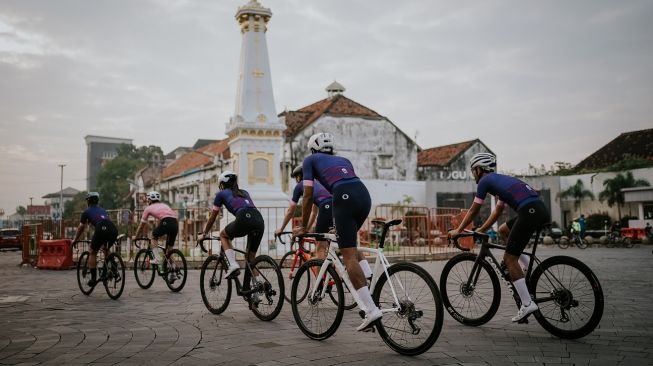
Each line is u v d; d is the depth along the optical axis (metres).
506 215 33.91
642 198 32.53
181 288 8.55
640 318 5.77
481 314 5.47
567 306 4.82
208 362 4.16
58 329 5.52
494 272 5.37
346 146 35.88
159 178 53.91
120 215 14.31
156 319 6.09
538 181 37.72
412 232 17.00
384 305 4.54
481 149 41.53
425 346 4.18
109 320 6.04
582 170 38.41
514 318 5.07
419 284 4.27
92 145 140.38
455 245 5.74
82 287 8.52
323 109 36.84
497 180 5.25
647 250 22.02
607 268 12.61
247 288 6.18
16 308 7.01
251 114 15.88
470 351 4.41
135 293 8.50
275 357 4.29
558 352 4.34
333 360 4.18
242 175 15.59
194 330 5.43
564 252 21.03
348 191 4.65
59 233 15.07
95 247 8.17
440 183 36.22
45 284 10.14
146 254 9.05
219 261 6.51
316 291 5.02
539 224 5.00
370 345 4.70
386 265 4.54
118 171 75.44
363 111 37.16
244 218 6.16
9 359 4.30
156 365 4.08
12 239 32.09
